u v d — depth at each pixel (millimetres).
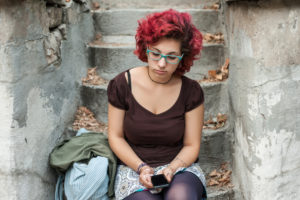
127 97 2150
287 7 2092
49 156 2416
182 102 2164
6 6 1903
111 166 2232
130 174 2146
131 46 3121
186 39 1964
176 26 1911
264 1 2074
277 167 2246
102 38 3406
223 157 2748
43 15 2328
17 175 2082
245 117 2332
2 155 2055
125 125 2174
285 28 2119
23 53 2068
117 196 2113
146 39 1952
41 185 2322
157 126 2125
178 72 2170
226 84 2861
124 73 2197
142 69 2189
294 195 2311
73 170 2238
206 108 2857
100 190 2195
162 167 2150
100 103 2910
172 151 2199
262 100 2182
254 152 2248
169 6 3738
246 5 2268
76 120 2877
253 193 2285
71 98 2842
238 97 2480
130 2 3742
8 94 1986
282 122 2209
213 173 2666
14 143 2039
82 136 2475
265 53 2139
